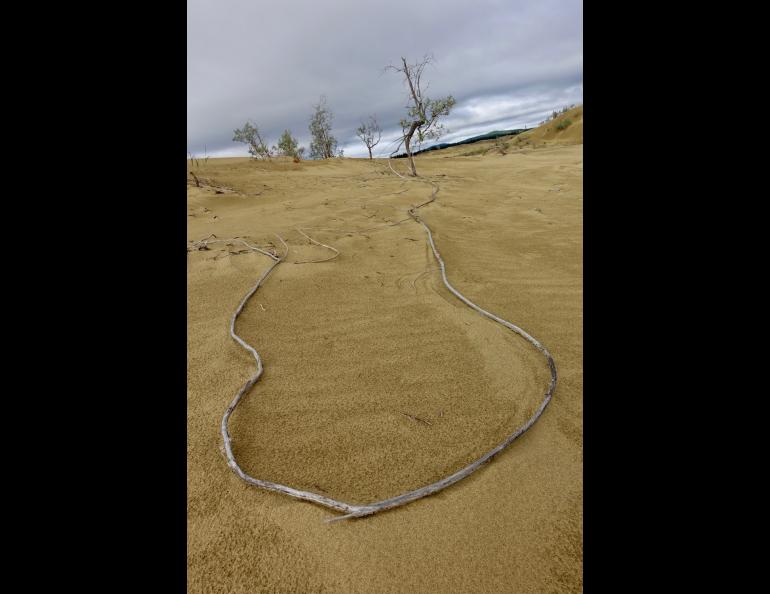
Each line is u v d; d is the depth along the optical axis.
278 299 2.80
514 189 7.90
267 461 1.36
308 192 8.06
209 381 1.83
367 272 3.37
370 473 1.30
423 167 12.88
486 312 2.52
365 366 1.96
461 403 1.65
